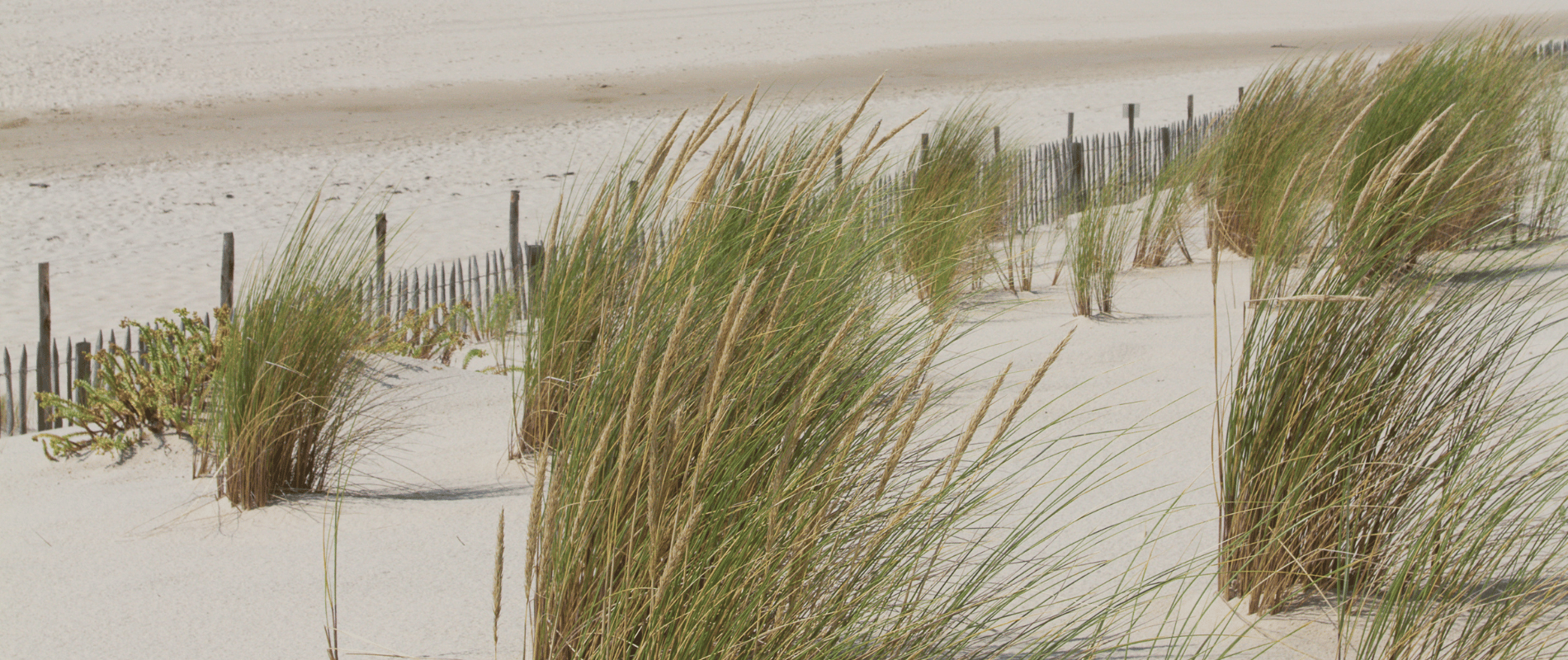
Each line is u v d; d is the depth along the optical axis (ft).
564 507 6.09
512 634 7.35
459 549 8.99
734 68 85.87
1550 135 18.71
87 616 8.05
